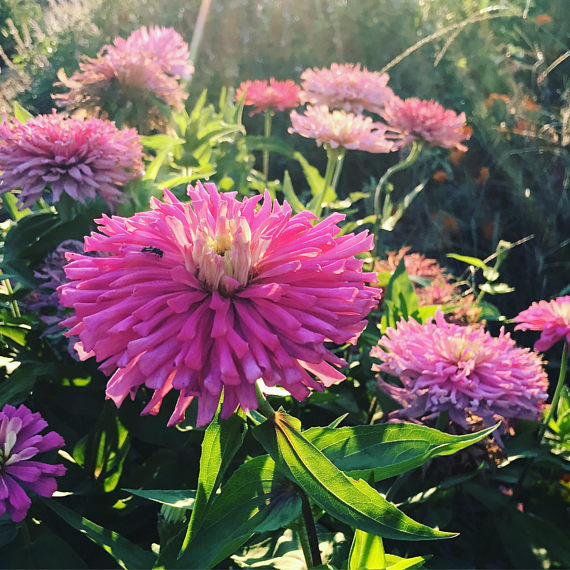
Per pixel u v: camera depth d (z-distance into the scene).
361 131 0.64
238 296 0.24
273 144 0.77
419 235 0.96
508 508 0.48
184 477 0.46
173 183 0.54
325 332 0.22
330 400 0.48
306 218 0.27
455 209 0.99
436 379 0.38
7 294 0.54
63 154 0.46
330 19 1.20
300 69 1.18
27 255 0.51
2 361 0.49
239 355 0.21
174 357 0.22
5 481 0.34
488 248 0.92
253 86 0.83
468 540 0.49
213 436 0.25
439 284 0.63
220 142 0.75
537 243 0.87
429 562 0.45
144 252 0.24
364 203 1.00
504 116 0.98
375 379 0.54
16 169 0.45
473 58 1.06
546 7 1.05
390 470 0.26
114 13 1.11
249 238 0.25
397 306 0.53
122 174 0.48
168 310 0.22
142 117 0.62
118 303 0.23
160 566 0.27
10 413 0.37
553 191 0.88
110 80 0.61
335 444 0.27
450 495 0.49
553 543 0.46
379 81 0.75
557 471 0.52
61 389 0.50
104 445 0.45
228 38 1.19
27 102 0.82
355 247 0.25
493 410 0.37
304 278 0.24
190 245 0.24
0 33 0.99
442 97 1.10
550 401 0.61
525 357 0.41
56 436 0.37
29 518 0.41
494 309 0.68
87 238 0.25
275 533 0.40
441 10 1.17
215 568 0.40
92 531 0.34
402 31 1.16
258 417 0.27
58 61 0.93
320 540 0.40
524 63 1.03
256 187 0.77
